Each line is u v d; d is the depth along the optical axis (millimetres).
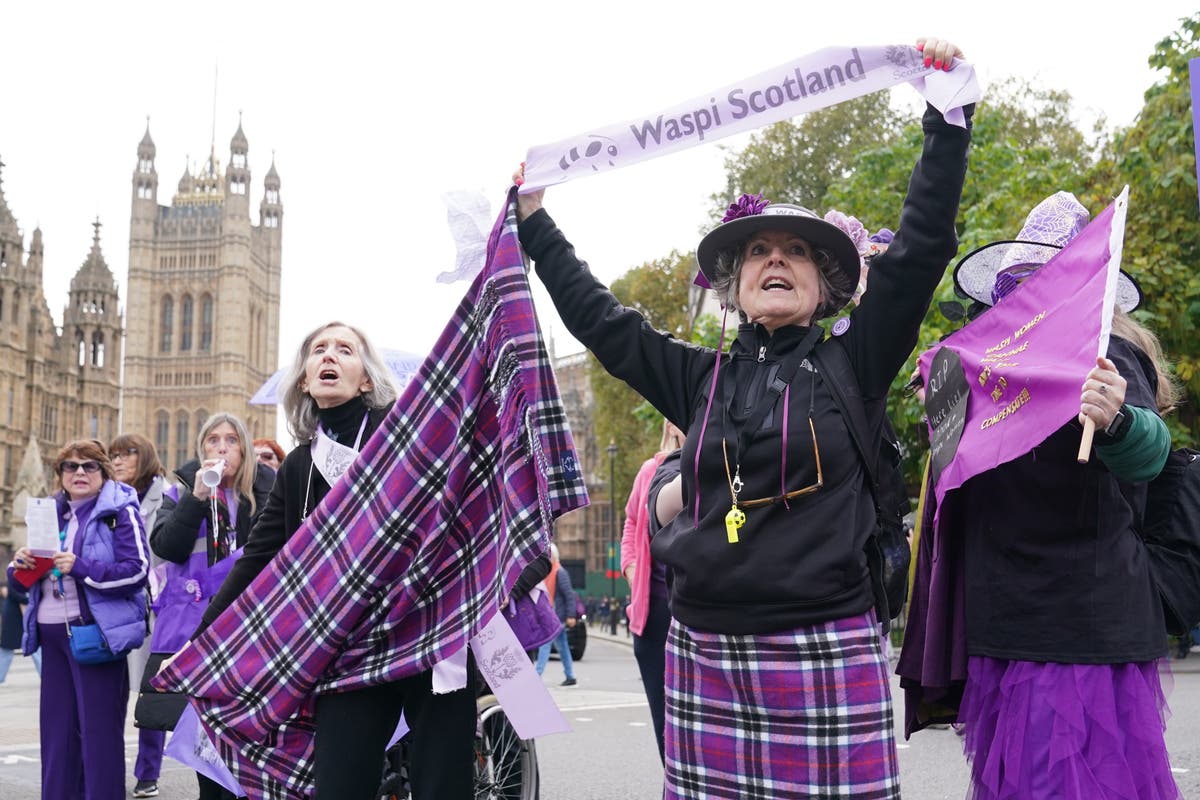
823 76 2971
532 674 3518
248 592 3576
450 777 3404
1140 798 2654
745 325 2926
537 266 3240
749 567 2557
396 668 3338
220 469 5285
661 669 4848
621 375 3070
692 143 3115
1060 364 2619
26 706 11469
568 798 5965
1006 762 2736
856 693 2508
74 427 84625
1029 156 22359
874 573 2623
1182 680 12469
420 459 3377
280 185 146375
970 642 2871
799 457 2580
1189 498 2834
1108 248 2619
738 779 2594
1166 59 16703
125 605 5363
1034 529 2764
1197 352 16188
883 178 22453
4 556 64500
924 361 3273
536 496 3131
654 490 3203
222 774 4430
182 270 131125
